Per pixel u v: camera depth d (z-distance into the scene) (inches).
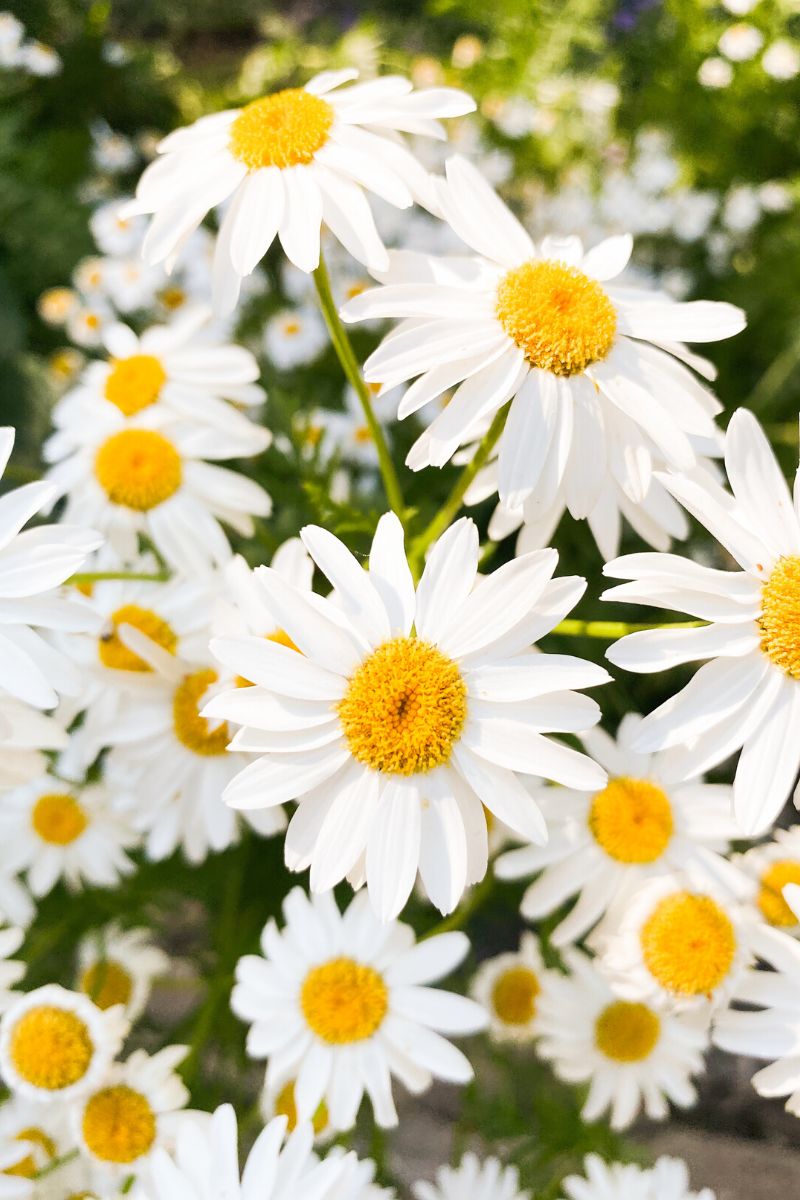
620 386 12.4
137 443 14.3
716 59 20.8
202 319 14.7
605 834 13.5
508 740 11.8
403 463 16.9
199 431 14.4
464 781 11.9
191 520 14.3
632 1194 14.1
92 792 14.8
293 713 11.8
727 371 19.3
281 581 11.9
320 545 12.0
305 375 18.3
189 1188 12.3
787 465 18.6
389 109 12.9
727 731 12.0
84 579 13.8
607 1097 14.4
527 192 20.0
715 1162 17.4
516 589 11.9
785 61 20.1
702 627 11.9
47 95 25.2
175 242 12.8
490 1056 16.0
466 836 11.9
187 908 17.9
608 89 20.8
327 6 29.5
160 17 29.9
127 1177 13.6
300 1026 13.5
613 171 20.0
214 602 13.7
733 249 20.4
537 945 15.1
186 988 17.4
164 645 14.1
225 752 13.8
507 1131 15.7
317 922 13.6
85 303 19.5
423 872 11.8
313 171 12.8
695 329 12.6
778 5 20.2
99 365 14.9
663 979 13.3
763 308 19.5
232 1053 15.7
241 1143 15.6
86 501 14.4
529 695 11.8
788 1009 12.7
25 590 12.0
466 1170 14.5
